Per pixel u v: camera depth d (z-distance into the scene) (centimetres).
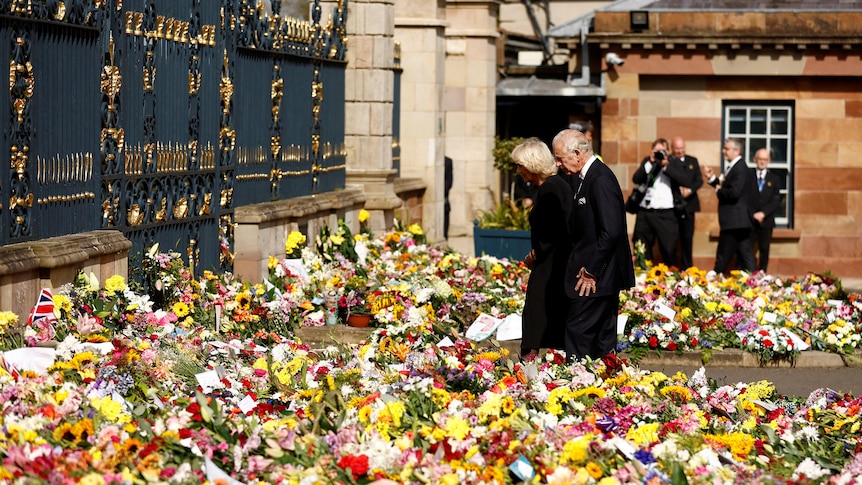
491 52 3089
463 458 913
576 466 906
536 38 4397
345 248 2036
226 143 1784
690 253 2745
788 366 1786
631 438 1000
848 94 2992
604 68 3019
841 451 1105
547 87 3094
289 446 910
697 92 3017
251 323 1561
